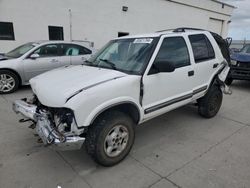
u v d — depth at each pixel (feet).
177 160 10.53
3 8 32.40
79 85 8.88
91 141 9.04
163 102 11.38
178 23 61.77
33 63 22.30
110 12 44.83
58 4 37.50
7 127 13.64
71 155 10.79
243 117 16.51
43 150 11.16
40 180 8.95
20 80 22.07
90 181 8.96
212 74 14.71
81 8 40.42
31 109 9.77
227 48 16.98
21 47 24.44
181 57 12.40
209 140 12.65
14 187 8.50
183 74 12.24
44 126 8.81
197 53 13.57
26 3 34.24
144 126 14.49
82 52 25.76
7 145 11.57
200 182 8.95
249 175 9.41
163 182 8.94
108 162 9.68
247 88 27.27
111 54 12.26
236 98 22.22
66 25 39.27
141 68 10.36
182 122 15.20
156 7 53.93
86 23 41.78
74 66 12.35
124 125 9.82
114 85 9.09
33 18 35.40
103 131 9.05
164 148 11.67
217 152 11.30
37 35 36.37
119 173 9.49
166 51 11.47
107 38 45.75
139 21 50.88
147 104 10.63
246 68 25.49
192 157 10.81
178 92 12.24
